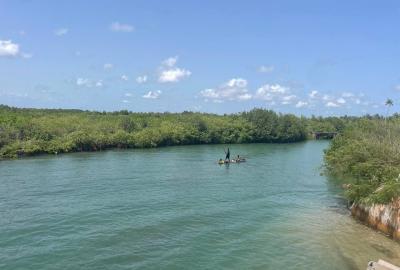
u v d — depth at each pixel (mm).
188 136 142250
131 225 37906
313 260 29969
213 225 38469
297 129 175500
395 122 67812
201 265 29125
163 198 49156
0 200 46125
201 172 71125
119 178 62344
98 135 114125
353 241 33938
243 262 29641
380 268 26094
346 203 47781
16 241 33094
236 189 55844
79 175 64438
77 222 38469
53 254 30578
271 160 93562
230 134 157375
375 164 40156
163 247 32438
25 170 69062
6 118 110438
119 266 28703
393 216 34625
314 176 68000
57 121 121438
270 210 44219
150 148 123688
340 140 59406
